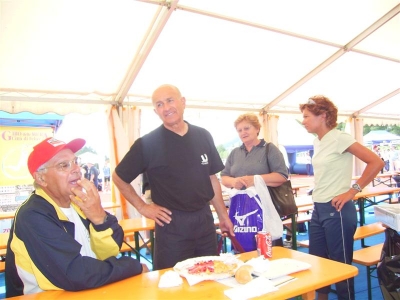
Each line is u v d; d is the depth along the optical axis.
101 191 6.33
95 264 1.33
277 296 1.15
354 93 6.77
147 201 3.65
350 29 4.36
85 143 1.65
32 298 1.25
